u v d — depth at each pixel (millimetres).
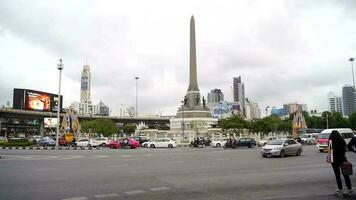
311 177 17031
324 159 28031
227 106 193375
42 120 135125
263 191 13156
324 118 129250
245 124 91438
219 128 93812
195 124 90750
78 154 36031
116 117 174625
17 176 17469
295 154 32469
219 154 35438
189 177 17109
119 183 15156
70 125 59719
